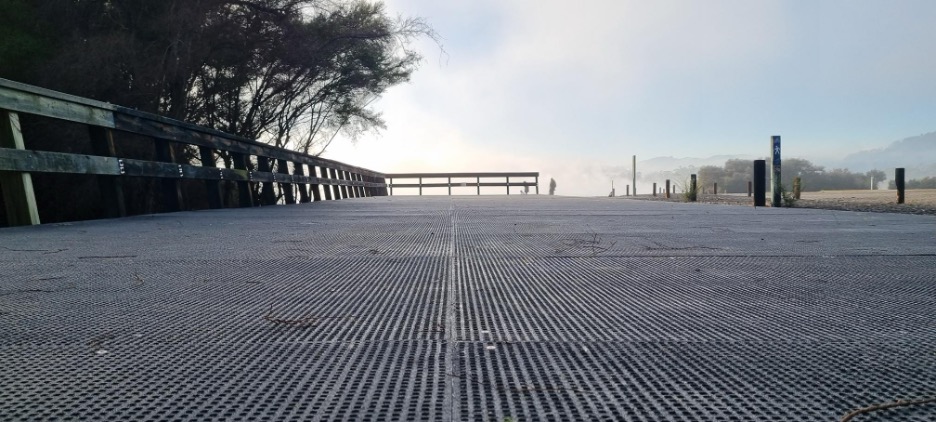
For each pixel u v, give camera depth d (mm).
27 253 4008
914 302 2473
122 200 7410
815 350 1787
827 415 1287
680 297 2605
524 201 14242
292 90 16156
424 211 9297
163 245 4488
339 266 3488
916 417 1265
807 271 3270
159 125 7879
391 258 3820
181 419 1287
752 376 1554
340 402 1387
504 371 1607
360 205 12133
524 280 3035
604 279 3051
